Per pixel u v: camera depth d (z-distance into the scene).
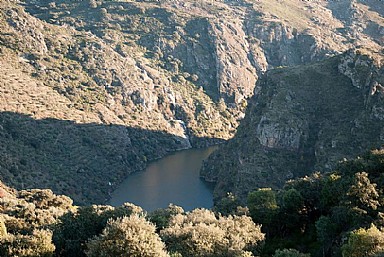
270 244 61.72
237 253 44.69
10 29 185.38
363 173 60.03
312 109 144.00
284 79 155.12
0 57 171.62
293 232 66.19
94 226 58.78
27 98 160.88
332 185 64.25
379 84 129.62
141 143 189.12
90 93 190.25
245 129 159.38
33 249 45.66
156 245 38.56
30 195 92.38
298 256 45.91
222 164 157.38
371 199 56.00
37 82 175.25
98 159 158.38
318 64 162.88
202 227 48.94
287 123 139.25
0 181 115.19
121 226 39.16
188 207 133.38
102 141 168.12
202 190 149.38
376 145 112.38
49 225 59.94
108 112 187.38
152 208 132.25
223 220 55.94
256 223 65.06
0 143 130.88
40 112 157.88
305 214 68.38
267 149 140.12
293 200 66.75
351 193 57.41
